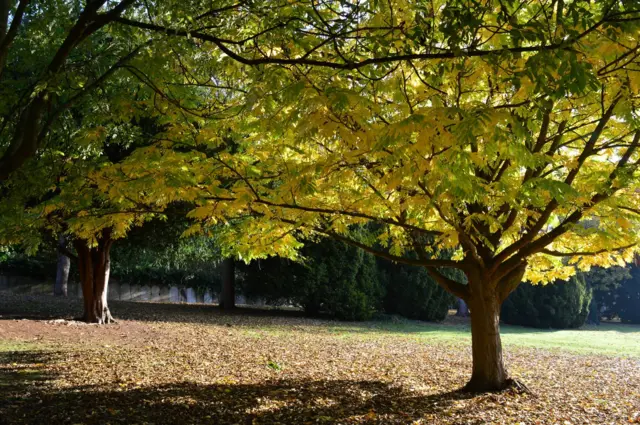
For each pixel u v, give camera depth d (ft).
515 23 11.03
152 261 62.13
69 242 55.06
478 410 19.60
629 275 79.61
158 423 17.58
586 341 52.60
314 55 13.30
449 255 69.10
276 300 69.77
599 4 13.94
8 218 19.97
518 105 12.41
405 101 13.70
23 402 19.66
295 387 23.70
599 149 18.19
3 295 66.44
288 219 19.54
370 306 65.67
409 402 21.04
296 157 18.99
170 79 15.92
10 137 18.26
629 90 14.30
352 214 18.11
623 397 22.97
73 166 17.88
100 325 45.50
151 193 17.04
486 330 22.57
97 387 22.59
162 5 14.83
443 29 10.68
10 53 21.58
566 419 18.74
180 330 45.96
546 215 19.10
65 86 17.54
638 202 20.26
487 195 16.81
